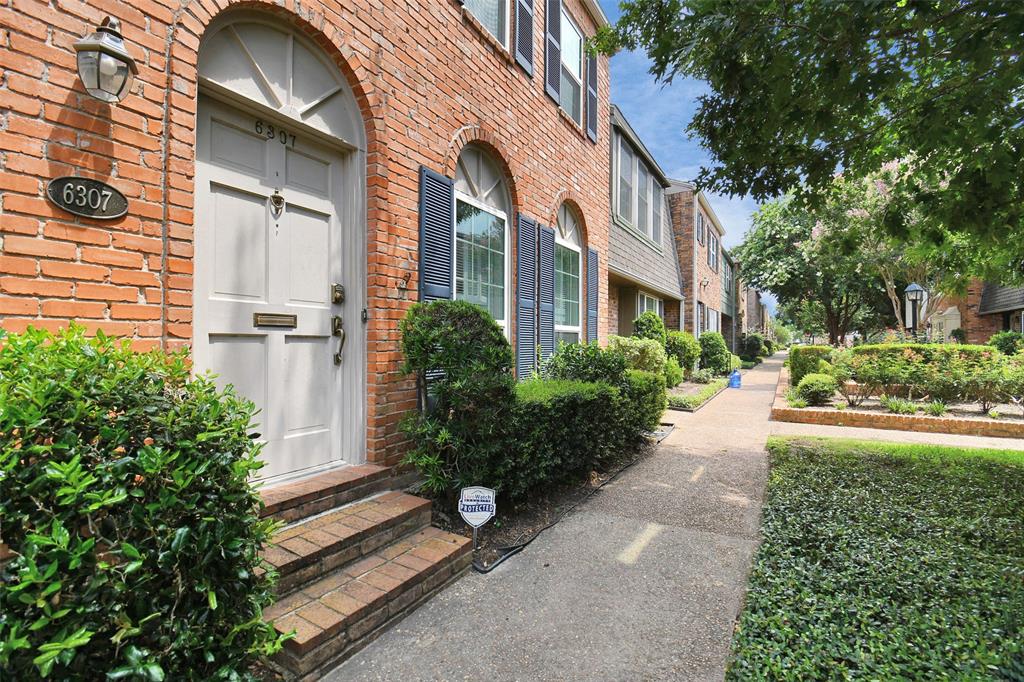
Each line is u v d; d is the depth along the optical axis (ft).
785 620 8.02
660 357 33.12
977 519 12.12
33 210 6.41
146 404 5.22
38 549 4.26
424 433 11.27
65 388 4.76
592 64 25.23
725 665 7.22
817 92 10.81
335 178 11.47
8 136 6.21
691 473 17.60
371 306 11.68
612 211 33.32
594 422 16.03
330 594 7.85
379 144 11.75
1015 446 21.56
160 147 7.73
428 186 13.30
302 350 10.64
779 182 13.29
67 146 6.72
